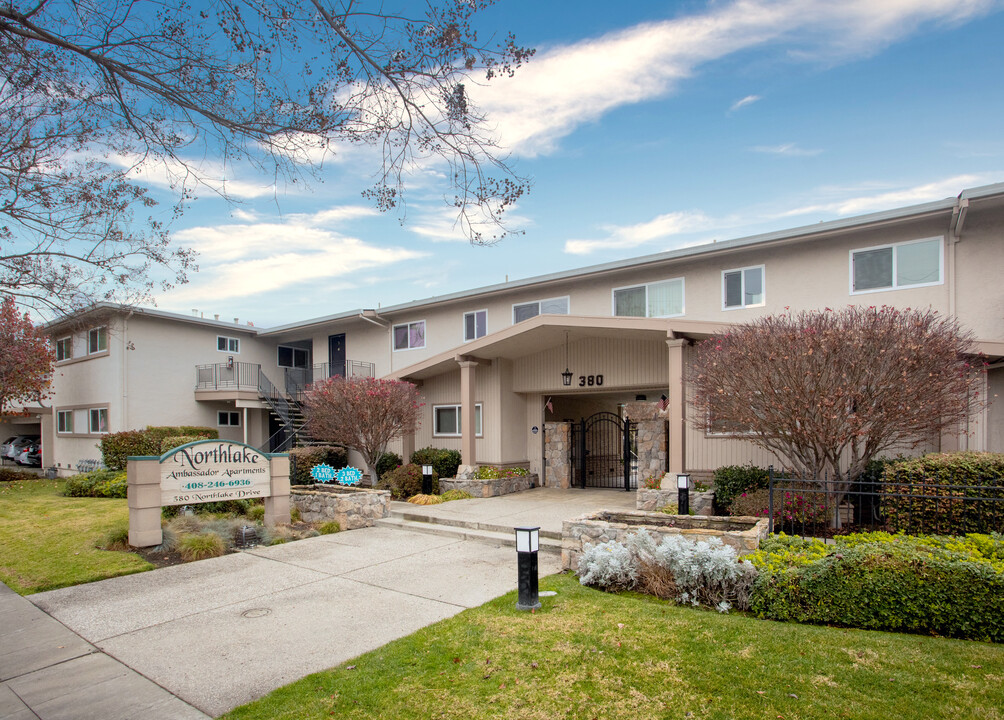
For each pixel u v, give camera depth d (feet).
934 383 25.85
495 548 31.14
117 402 68.44
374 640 18.31
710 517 26.71
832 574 18.21
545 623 18.67
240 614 21.07
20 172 22.31
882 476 28.25
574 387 52.90
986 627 16.40
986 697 13.08
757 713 12.85
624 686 14.29
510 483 52.01
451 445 59.82
